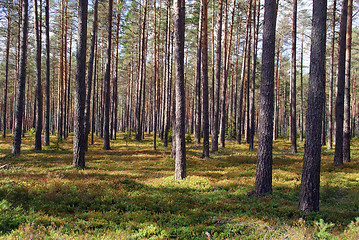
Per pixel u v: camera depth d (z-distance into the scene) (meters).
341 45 14.54
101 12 27.80
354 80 40.09
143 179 10.75
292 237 4.88
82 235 4.92
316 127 7.00
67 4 27.52
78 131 12.72
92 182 9.38
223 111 24.00
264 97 8.88
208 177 11.27
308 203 7.01
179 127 10.97
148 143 26.64
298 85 47.50
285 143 29.47
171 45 26.67
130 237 5.10
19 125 16.19
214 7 28.27
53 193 7.46
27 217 5.47
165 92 30.28
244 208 7.24
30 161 13.80
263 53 9.00
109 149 21.25
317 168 7.00
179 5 11.09
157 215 6.47
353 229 5.27
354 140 36.25
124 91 58.56
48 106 22.33
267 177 8.70
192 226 5.80
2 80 45.84
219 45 20.20
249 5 23.88
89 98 20.39
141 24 30.61
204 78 16.88
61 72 28.78
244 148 22.70
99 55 35.38
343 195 9.06
